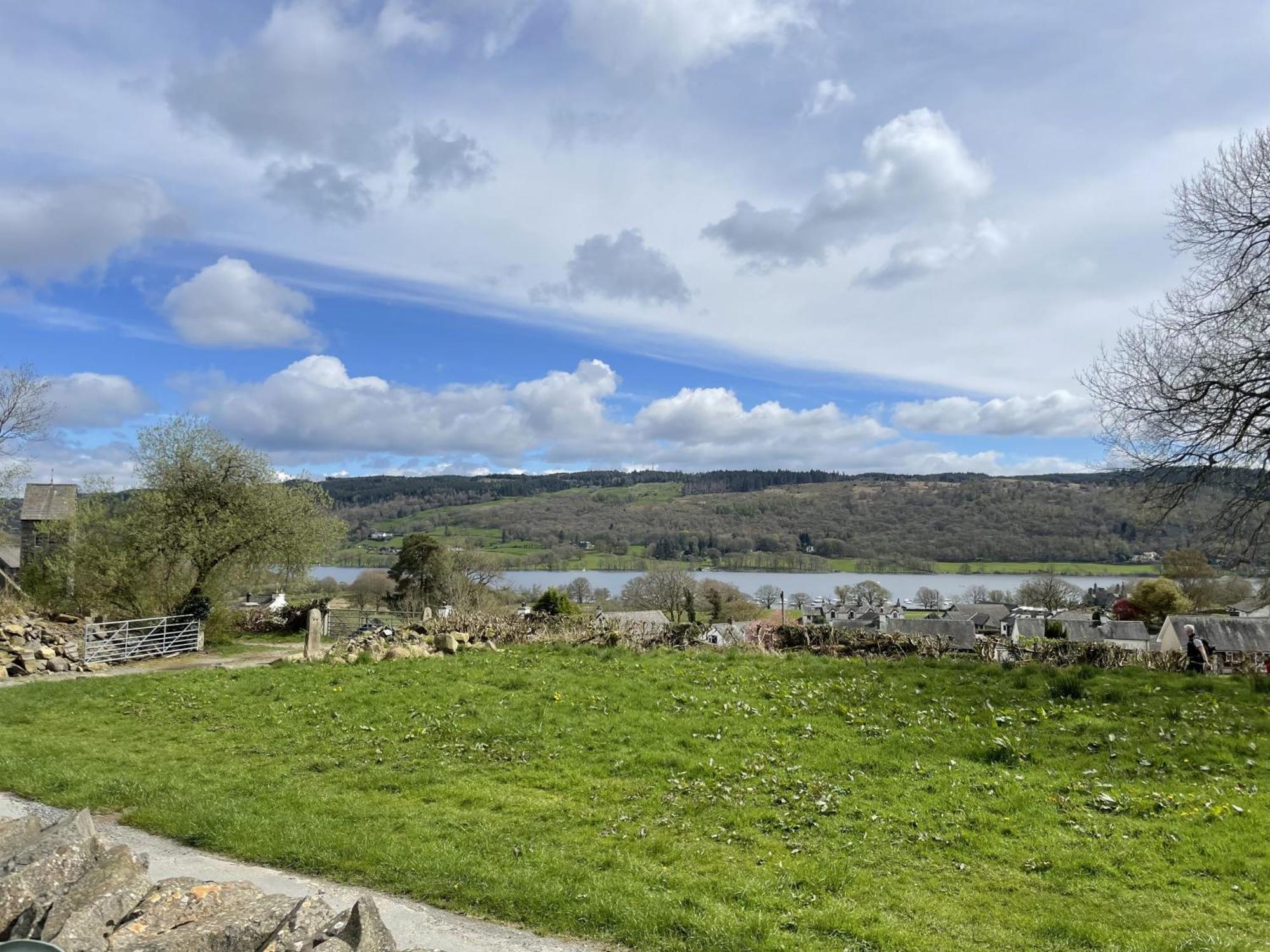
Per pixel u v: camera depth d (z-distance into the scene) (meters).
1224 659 25.44
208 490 32.19
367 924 5.36
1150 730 12.60
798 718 13.68
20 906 5.42
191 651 29.39
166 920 5.64
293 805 10.05
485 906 7.36
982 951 6.51
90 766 12.04
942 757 11.73
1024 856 8.46
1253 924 6.97
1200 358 21.17
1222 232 22.12
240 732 14.16
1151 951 6.43
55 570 32.38
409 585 68.31
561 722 13.77
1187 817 9.38
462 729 13.58
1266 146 21.45
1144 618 76.81
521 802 10.16
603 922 6.99
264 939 5.35
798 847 8.75
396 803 10.23
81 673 23.55
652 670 17.80
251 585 35.25
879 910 7.27
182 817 9.51
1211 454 20.73
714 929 6.73
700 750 12.24
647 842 8.86
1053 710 13.69
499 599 71.06
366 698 15.95
